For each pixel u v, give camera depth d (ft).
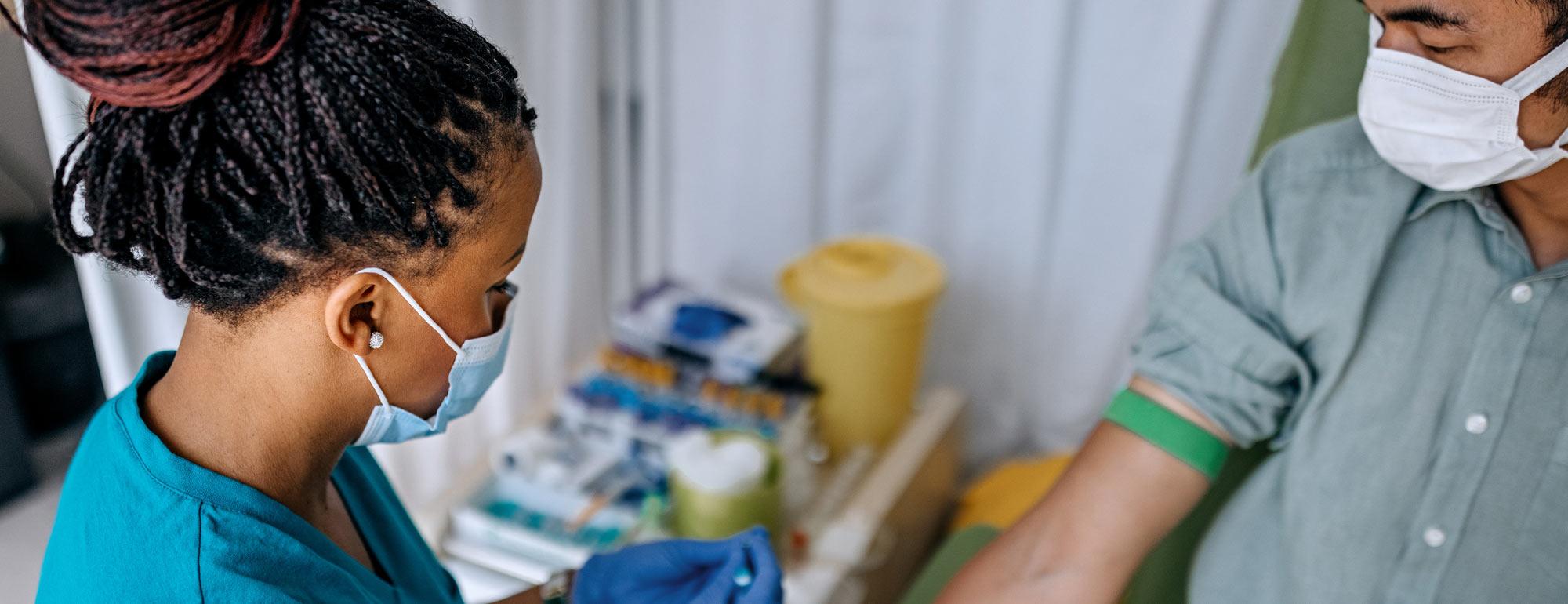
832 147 6.53
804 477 5.14
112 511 1.94
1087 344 6.50
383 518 2.64
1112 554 2.77
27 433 5.27
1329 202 2.68
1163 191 5.87
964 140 6.23
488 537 4.63
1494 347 2.48
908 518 5.43
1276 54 5.45
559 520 4.74
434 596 2.75
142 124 1.71
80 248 1.96
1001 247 6.41
